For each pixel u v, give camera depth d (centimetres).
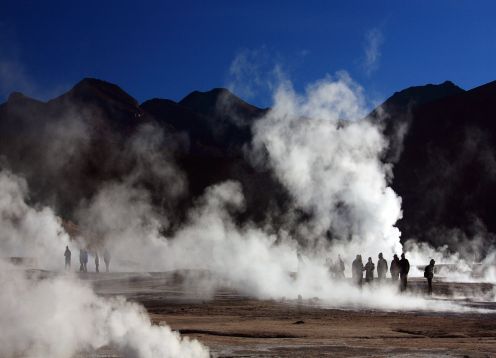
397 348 1237
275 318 1891
